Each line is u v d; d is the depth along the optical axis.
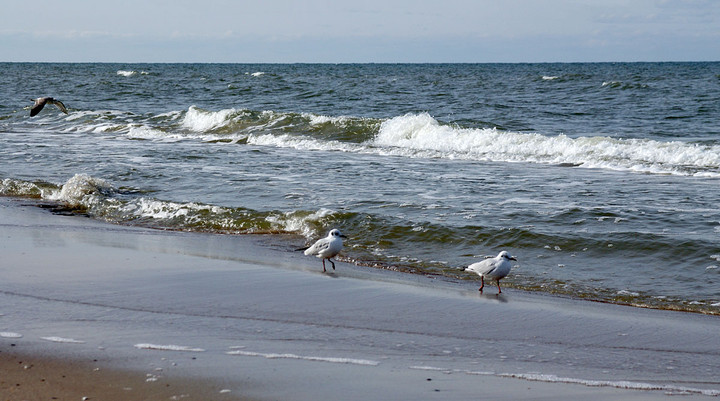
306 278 9.68
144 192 16.17
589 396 5.69
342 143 25.39
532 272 10.22
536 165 20.41
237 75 96.94
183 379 5.80
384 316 7.99
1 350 6.39
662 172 18.70
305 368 6.17
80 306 7.96
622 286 9.54
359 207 14.14
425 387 5.80
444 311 8.26
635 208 13.74
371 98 46.19
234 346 6.74
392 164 20.45
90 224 13.50
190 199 15.26
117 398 5.37
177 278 9.42
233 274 9.77
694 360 6.73
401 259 11.01
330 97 47.19
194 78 84.38
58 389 5.52
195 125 31.22
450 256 11.14
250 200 15.05
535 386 5.90
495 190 15.98
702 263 10.34
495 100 44.47
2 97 49.03
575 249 11.23
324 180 17.41
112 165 19.77
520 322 7.89
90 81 74.06
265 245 11.87
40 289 8.64
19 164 20.03
